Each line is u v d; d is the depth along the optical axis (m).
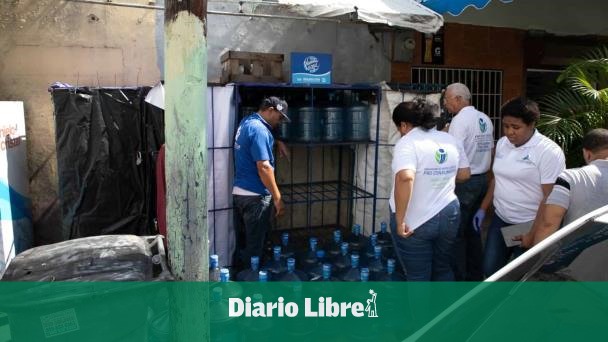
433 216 2.86
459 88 3.85
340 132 4.36
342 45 5.16
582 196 2.47
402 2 4.26
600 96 4.29
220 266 3.98
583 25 6.41
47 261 1.87
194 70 1.83
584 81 4.43
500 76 6.03
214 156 3.84
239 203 3.70
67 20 4.21
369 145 4.48
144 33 4.45
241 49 4.72
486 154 3.83
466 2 3.92
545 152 2.89
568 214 2.53
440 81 5.72
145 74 4.50
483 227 4.37
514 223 3.09
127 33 4.39
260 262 3.73
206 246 1.95
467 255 3.86
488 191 3.60
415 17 3.96
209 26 4.58
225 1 3.96
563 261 1.88
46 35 4.17
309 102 4.38
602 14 6.52
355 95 4.51
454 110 3.90
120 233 3.87
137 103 3.81
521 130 2.90
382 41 5.33
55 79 4.23
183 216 1.89
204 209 1.93
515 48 6.01
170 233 1.92
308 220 4.88
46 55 4.18
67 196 3.74
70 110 3.67
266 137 3.56
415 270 2.97
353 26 5.18
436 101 4.27
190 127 1.85
